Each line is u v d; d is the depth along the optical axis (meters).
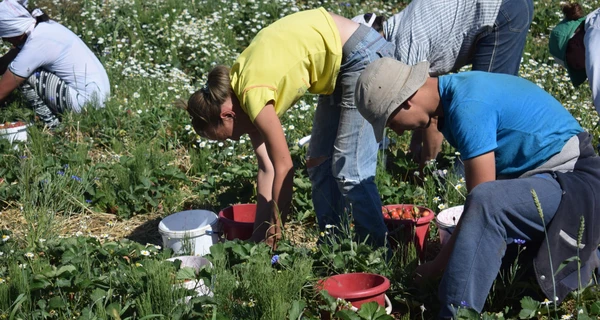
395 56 4.29
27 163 4.96
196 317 2.95
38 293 3.18
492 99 2.95
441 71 4.47
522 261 3.23
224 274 3.12
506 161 3.04
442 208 4.04
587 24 4.07
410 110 2.99
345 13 9.17
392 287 3.33
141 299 3.05
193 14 9.11
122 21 8.48
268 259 3.29
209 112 3.40
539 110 2.99
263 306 2.95
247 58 3.38
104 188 4.80
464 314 2.87
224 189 5.00
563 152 2.99
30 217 4.28
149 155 5.26
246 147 5.53
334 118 3.72
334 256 3.38
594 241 2.93
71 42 6.22
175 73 7.15
